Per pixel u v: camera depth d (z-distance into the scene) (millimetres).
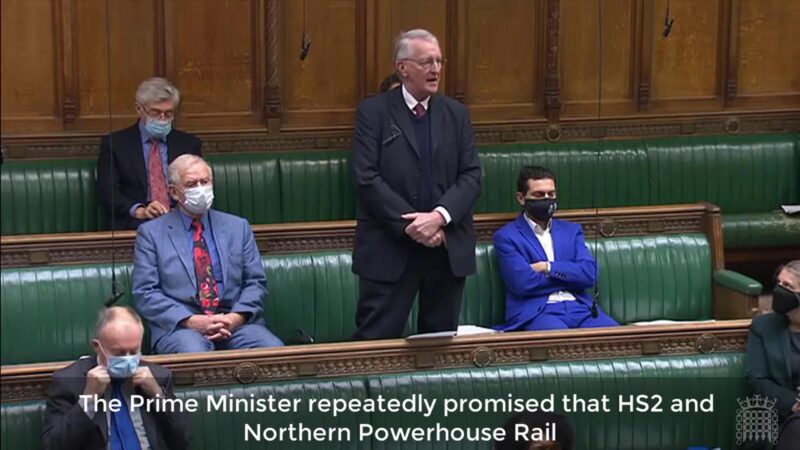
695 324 8250
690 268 9445
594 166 10828
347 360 7816
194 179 8383
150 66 10750
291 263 9000
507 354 8016
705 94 11641
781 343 8180
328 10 10984
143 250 8398
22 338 8453
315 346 7766
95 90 10633
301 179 10305
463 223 8086
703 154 11055
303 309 8992
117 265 8680
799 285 8125
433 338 7906
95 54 10594
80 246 8641
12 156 10398
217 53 10844
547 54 11328
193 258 8430
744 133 11695
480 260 9211
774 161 11156
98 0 10539
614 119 11477
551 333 8070
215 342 8336
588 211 9414
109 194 9477
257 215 10227
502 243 9086
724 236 10656
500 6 11258
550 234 9141
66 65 10500
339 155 10438
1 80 10344
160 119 9492
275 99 10891
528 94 11398
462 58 11250
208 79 10859
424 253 8086
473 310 9164
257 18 10859
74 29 10523
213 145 10820
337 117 11117
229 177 10172
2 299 8438
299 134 10977
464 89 11289
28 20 10391
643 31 11461
